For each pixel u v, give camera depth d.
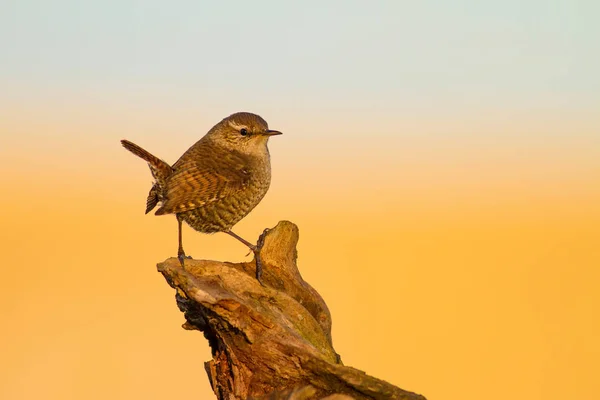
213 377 9.44
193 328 9.90
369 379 8.33
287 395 8.63
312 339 9.46
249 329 8.60
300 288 10.39
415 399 8.41
